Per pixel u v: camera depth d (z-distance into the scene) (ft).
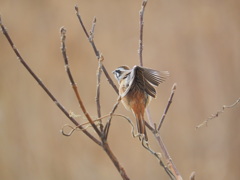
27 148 38.55
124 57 44.60
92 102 40.93
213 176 37.96
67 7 47.11
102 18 46.83
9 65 43.75
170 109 41.73
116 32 46.11
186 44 46.60
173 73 44.70
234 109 42.42
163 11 48.21
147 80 15.97
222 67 45.34
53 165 38.09
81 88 41.73
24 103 41.19
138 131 17.39
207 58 45.91
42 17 46.52
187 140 40.24
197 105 42.83
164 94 43.27
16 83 42.50
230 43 46.73
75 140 39.09
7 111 40.29
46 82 42.75
